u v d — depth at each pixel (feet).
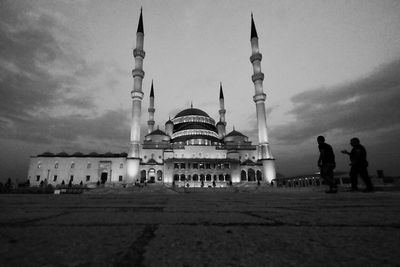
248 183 208.03
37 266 3.38
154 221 7.75
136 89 232.12
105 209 11.93
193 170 213.66
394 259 3.76
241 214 9.63
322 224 7.05
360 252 4.20
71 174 225.15
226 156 238.07
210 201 19.54
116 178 225.76
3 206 13.84
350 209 11.12
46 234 5.67
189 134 273.95
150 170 224.74
